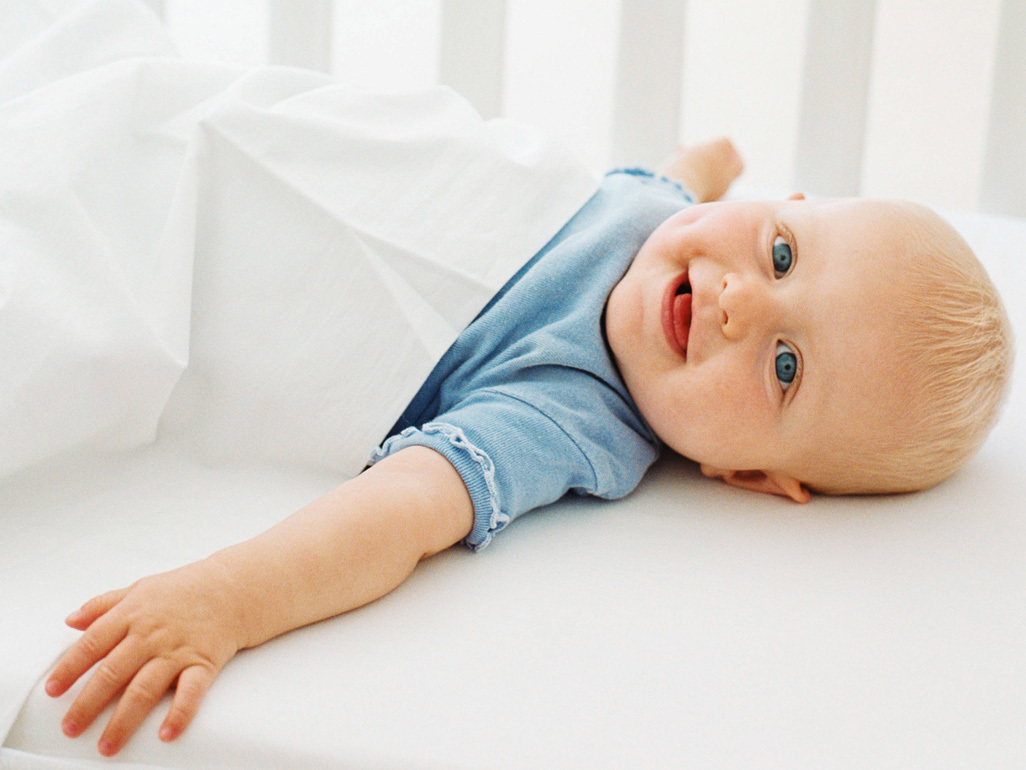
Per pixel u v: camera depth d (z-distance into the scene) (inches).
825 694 23.0
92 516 28.9
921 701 23.0
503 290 35.3
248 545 24.2
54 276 28.8
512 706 21.9
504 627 25.0
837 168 63.8
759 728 21.7
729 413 32.4
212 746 20.8
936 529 31.7
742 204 35.1
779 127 75.5
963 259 33.8
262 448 33.1
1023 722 22.4
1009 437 38.6
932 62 71.6
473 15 62.2
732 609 26.4
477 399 32.6
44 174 29.8
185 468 32.4
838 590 27.7
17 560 26.0
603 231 36.4
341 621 24.9
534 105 74.2
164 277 30.9
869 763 20.9
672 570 28.5
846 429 32.1
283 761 20.6
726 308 31.7
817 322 31.7
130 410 30.3
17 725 21.4
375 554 25.4
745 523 32.0
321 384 32.7
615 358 35.2
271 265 32.9
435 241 34.4
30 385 27.6
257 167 32.9
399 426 35.1
